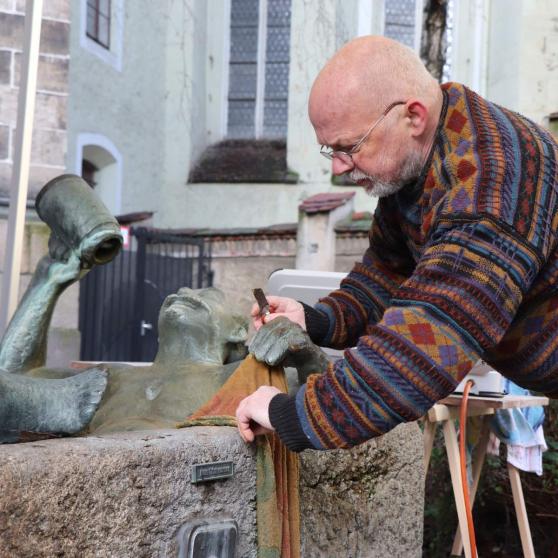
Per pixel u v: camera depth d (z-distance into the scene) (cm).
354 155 143
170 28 1226
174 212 1235
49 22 715
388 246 179
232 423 149
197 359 185
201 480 135
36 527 109
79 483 115
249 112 1316
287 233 1023
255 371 159
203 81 1301
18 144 225
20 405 128
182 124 1231
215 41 1321
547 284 140
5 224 636
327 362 163
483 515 438
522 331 146
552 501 411
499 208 128
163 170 1232
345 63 142
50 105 711
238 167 1253
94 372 136
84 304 866
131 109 1116
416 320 126
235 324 190
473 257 126
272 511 148
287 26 1316
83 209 179
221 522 139
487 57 1182
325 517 172
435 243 131
